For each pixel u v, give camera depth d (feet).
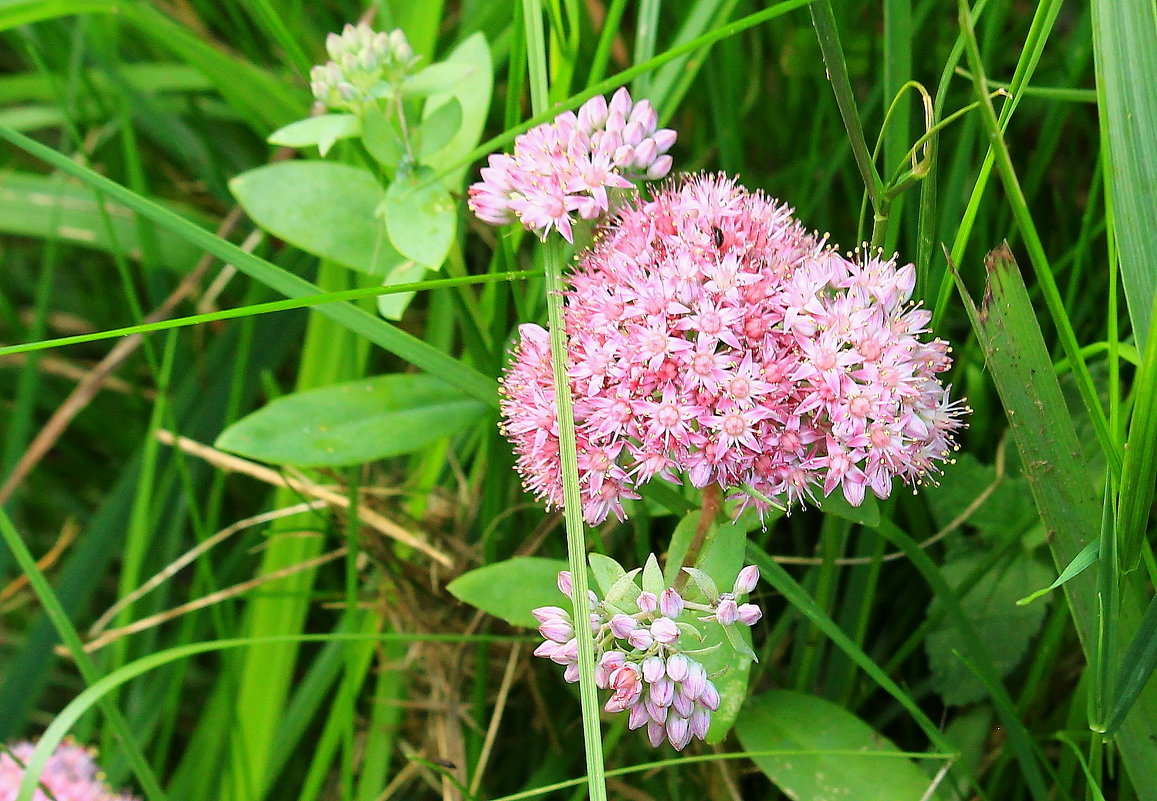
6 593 1.49
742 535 1.07
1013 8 1.54
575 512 1.01
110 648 1.46
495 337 1.28
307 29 1.56
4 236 1.73
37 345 1.06
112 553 1.49
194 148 1.62
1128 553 1.00
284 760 1.38
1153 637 0.99
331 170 1.23
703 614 1.06
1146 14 0.97
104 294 1.67
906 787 1.12
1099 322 1.36
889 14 1.15
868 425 1.05
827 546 1.22
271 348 1.54
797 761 1.15
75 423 1.62
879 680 1.12
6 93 1.61
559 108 1.06
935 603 1.25
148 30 1.40
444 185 1.21
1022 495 1.26
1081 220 1.42
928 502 1.29
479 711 1.33
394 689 1.41
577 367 1.07
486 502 1.33
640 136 1.11
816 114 1.43
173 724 1.48
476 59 1.25
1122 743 1.06
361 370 1.42
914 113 1.37
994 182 1.38
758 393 1.04
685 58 1.34
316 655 1.51
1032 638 1.28
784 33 1.48
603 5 1.55
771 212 1.11
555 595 1.15
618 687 0.99
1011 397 1.03
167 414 1.37
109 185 1.15
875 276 1.06
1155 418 0.94
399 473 1.50
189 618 1.41
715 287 1.06
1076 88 1.33
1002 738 1.26
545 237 1.10
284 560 1.42
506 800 1.09
